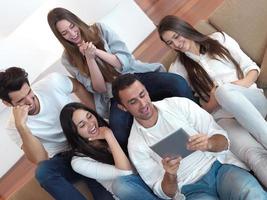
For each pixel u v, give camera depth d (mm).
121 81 1793
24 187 2207
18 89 1960
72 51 2162
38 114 2078
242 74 2074
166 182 1781
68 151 2064
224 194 1796
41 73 2930
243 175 1761
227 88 1824
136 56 3242
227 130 1943
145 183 1911
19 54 2871
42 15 2898
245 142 1859
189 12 3330
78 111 1932
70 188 1938
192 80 2117
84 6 3016
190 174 1853
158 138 1864
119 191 1849
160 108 1867
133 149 1880
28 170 3018
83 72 2203
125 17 3191
